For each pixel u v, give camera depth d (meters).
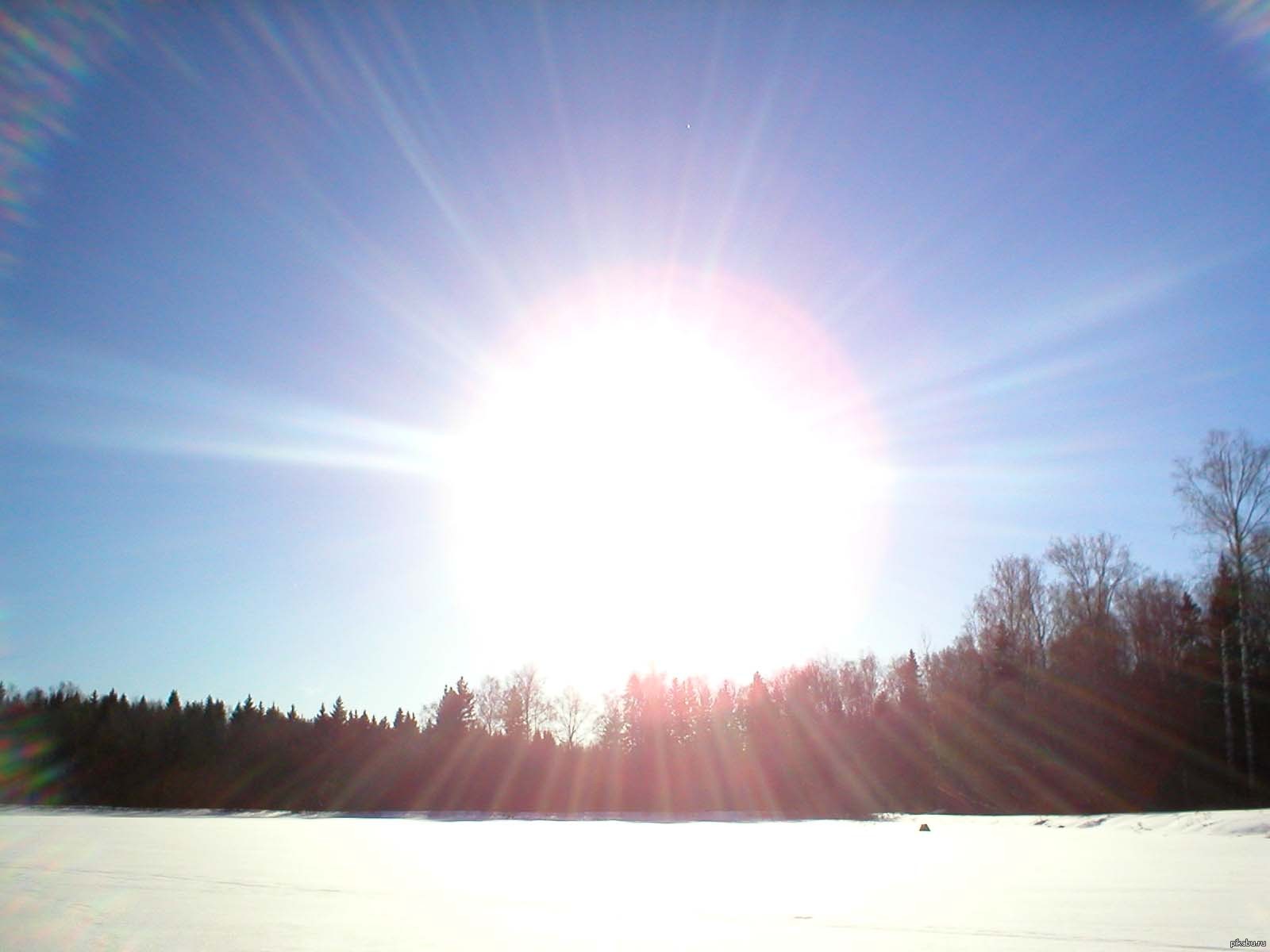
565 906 13.04
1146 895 13.50
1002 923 11.07
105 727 80.88
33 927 11.16
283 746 74.75
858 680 88.25
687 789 60.22
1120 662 54.72
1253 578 41.06
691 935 10.46
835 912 12.30
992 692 56.75
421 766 67.19
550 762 63.78
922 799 57.06
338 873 18.03
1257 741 45.06
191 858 21.64
